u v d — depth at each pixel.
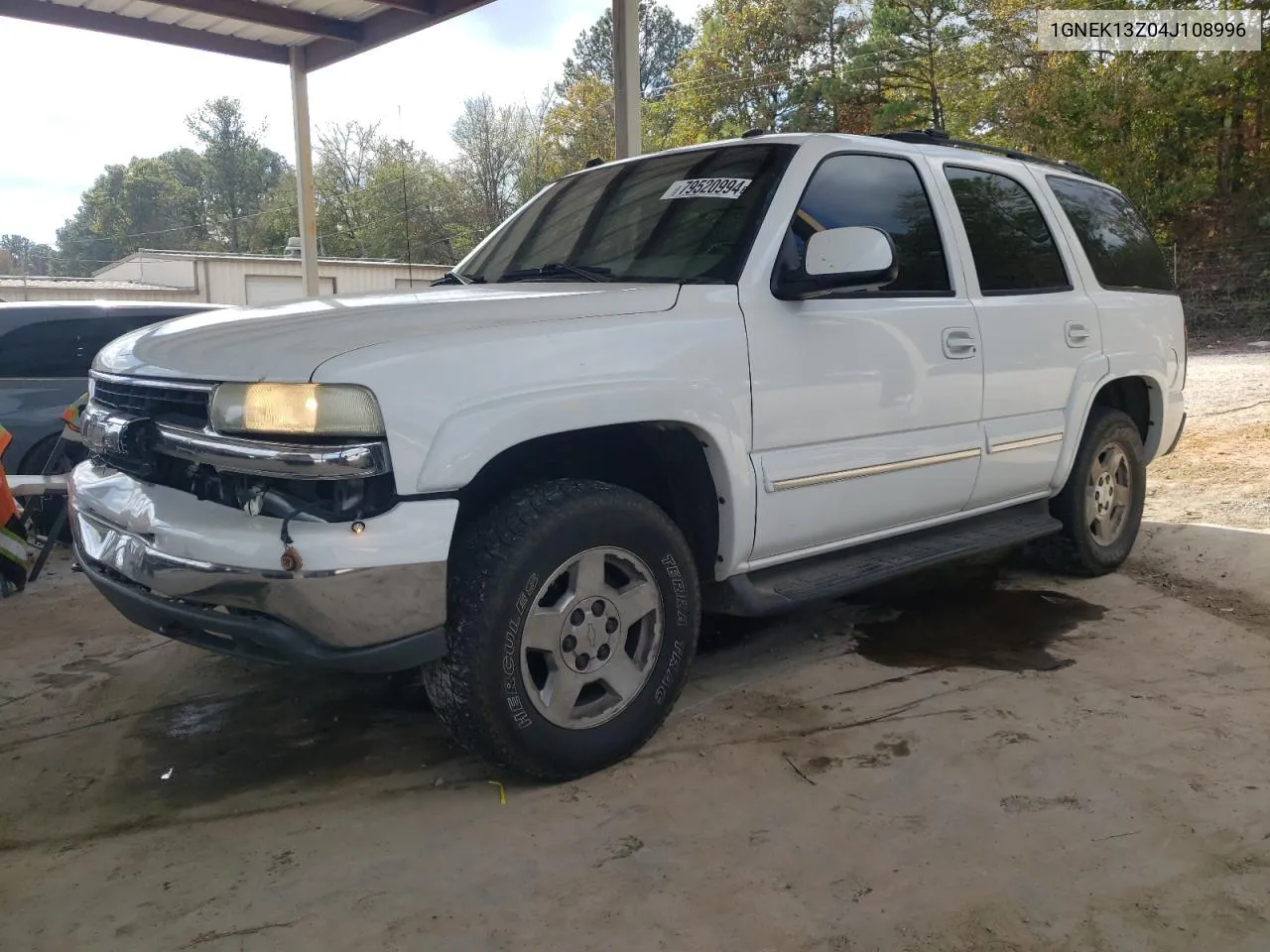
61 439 5.41
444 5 9.00
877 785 2.82
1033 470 4.30
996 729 3.18
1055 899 2.26
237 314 3.11
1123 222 5.19
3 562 5.01
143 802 2.90
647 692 3.00
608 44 61.03
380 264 28.27
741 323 3.11
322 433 2.41
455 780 2.96
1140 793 2.74
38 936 2.25
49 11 9.06
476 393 2.56
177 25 9.77
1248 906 2.22
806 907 2.26
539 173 52.34
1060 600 4.59
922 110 30.59
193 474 2.76
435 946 2.16
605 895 2.32
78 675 3.93
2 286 26.70
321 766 3.10
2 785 3.03
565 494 2.79
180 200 80.56
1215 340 17.88
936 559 3.81
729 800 2.76
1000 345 4.02
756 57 40.16
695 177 3.64
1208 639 4.00
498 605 2.63
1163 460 7.58
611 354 2.81
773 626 4.33
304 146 10.79
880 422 3.55
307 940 2.20
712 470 3.09
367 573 2.42
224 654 2.75
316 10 9.50
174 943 2.21
